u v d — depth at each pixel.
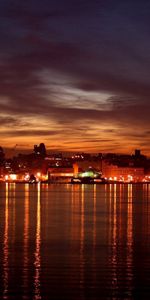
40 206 104.50
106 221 69.69
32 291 30.12
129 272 34.69
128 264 37.22
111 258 39.50
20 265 36.56
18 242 47.34
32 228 59.38
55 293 29.83
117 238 50.78
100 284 31.66
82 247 44.72
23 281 32.12
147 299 28.92
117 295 29.55
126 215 80.62
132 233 55.06
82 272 34.62
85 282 32.09
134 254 41.25
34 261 38.06
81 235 53.12
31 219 71.94
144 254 41.25
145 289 30.66
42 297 29.09
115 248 44.25
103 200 134.25
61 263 37.44
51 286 31.12
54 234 53.69
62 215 80.12
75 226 62.34
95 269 35.53
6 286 31.03
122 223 66.56
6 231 55.91
